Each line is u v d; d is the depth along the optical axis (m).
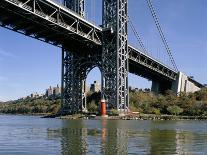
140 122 89.25
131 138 38.25
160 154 25.62
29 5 101.94
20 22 105.75
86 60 138.38
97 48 133.88
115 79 124.88
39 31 114.00
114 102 124.06
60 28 110.38
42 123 81.44
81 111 138.50
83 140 35.47
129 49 137.50
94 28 123.25
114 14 127.94
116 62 124.88
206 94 174.38
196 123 85.69
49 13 108.94
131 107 144.50
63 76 141.88
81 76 141.38
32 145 30.61
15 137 38.88
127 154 25.50
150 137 39.75
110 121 95.44
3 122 89.50
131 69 169.25
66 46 134.12
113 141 34.62
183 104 152.00
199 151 27.33
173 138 38.50
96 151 26.94
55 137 39.06
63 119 114.94
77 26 114.81
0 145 30.59
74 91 140.38
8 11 97.88
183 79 197.00
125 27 129.75
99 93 175.12
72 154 25.33
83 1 138.12
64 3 139.62
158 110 148.12
